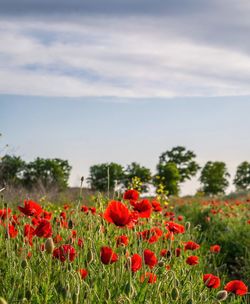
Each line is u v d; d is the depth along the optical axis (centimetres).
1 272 371
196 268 627
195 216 1491
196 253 726
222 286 612
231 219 1288
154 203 598
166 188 3950
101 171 3281
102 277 353
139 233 432
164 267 421
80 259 368
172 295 343
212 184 4859
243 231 1108
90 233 418
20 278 334
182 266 477
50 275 355
